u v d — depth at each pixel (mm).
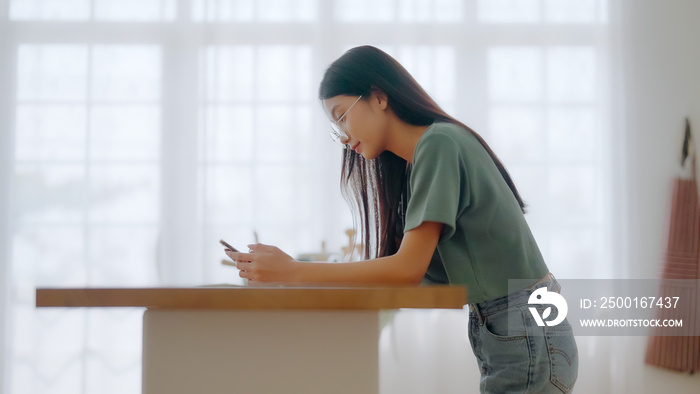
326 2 2586
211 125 2555
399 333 2379
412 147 1127
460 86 2572
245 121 2572
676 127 2479
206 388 782
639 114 2502
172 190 2564
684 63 2494
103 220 2562
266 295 737
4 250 2537
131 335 2496
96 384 2480
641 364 2391
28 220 2559
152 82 2615
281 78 2592
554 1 2594
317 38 2604
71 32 2629
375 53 1131
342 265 898
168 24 2629
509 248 1050
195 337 786
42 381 2482
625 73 2521
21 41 2619
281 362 781
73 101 2605
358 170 1238
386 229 1205
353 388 775
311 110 2578
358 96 1112
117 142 2590
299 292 737
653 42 2516
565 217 2521
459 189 994
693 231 2365
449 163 992
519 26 2592
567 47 2580
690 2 2502
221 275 2500
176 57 2615
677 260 2365
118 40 2627
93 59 2615
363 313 780
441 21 2600
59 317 2496
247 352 783
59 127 2592
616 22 2557
